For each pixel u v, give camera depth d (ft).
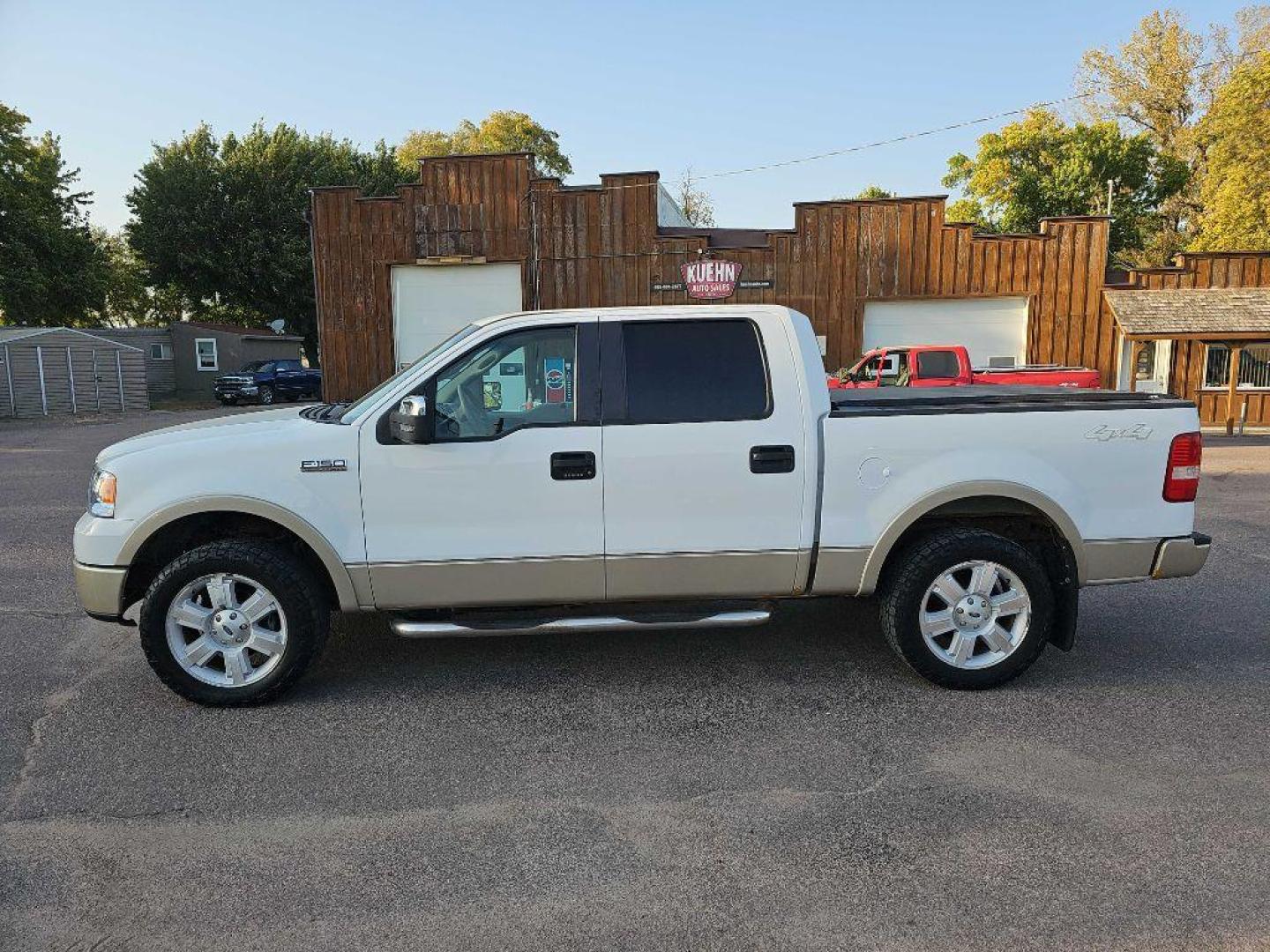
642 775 11.64
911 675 15.12
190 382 123.85
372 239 63.87
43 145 122.11
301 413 15.78
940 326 62.54
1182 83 120.98
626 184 62.18
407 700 14.17
